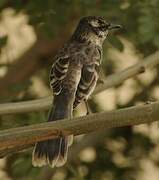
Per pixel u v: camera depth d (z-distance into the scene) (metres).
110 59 15.68
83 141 15.04
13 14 13.95
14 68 15.38
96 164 15.35
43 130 8.46
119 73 11.84
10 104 11.59
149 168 15.71
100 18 11.05
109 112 8.42
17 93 13.98
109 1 13.18
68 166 13.70
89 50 10.33
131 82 15.66
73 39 10.80
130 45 14.58
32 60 15.56
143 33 12.21
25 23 14.62
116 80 11.78
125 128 15.49
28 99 14.53
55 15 13.35
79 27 10.95
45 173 14.26
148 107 8.39
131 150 15.59
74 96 9.73
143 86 15.64
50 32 13.40
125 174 15.49
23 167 12.77
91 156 15.52
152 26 12.23
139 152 15.59
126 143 15.56
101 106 15.09
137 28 13.11
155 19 12.31
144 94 15.50
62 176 14.79
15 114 12.56
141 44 13.96
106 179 15.43
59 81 9.87
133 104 15.28
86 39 10.73
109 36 12.71
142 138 15.56
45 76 15.63
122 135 15.52
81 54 10.21
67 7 13.34
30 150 12.73
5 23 15.96
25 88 13.84
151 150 15.63
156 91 15.62
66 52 10.24
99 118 8.40
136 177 15.52
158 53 11.99
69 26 14.45
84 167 15.25
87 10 13.22
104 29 11.01
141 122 8.43
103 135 15.13
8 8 14.26
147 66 11.90
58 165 9.16
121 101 15.52
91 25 10.93
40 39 15.49
